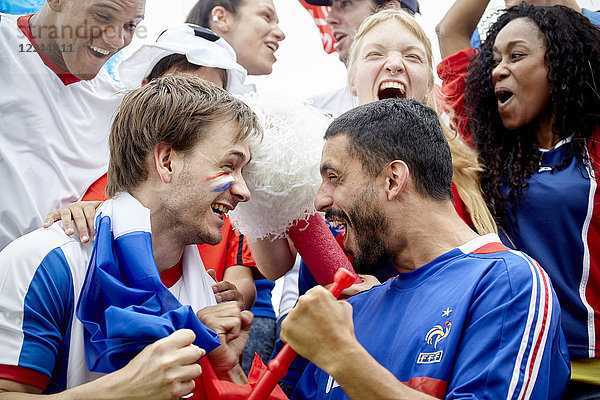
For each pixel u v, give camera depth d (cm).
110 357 146
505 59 232
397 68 248
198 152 162
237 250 233
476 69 243
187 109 162
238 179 167
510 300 146
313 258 189
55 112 236
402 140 162
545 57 226
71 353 155
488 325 145
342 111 304
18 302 150
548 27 228
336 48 319
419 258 164
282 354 144
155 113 162
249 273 231
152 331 142
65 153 237
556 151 223
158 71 241
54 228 165
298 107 183
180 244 168
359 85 256
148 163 163
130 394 137
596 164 217
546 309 145
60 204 235
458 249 160
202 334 151
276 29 303
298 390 178
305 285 214
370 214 162
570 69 224
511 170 223
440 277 158
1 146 227
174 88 166
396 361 153
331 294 142
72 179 239
